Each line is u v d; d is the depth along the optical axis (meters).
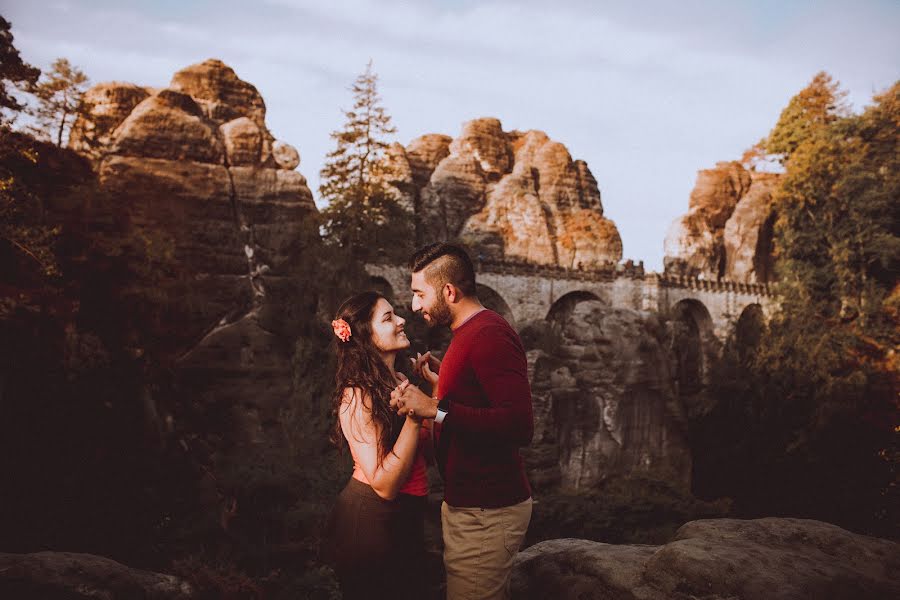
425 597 3.32
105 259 29.06
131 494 20.91
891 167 44.50
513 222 73.62
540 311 60.12
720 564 3.38
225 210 36.81
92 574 3.99
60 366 24.12
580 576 3.77
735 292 68.00
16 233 22.25
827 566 3.50
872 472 36.78
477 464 3.12
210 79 43.06
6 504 17.98
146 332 31.02
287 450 30.78
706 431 47.47
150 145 35.88
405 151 75.81
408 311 44.94
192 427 31.42
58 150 30.31
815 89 61.47
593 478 41.38
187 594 4.55
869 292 43.16
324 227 39.97
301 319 36.09
